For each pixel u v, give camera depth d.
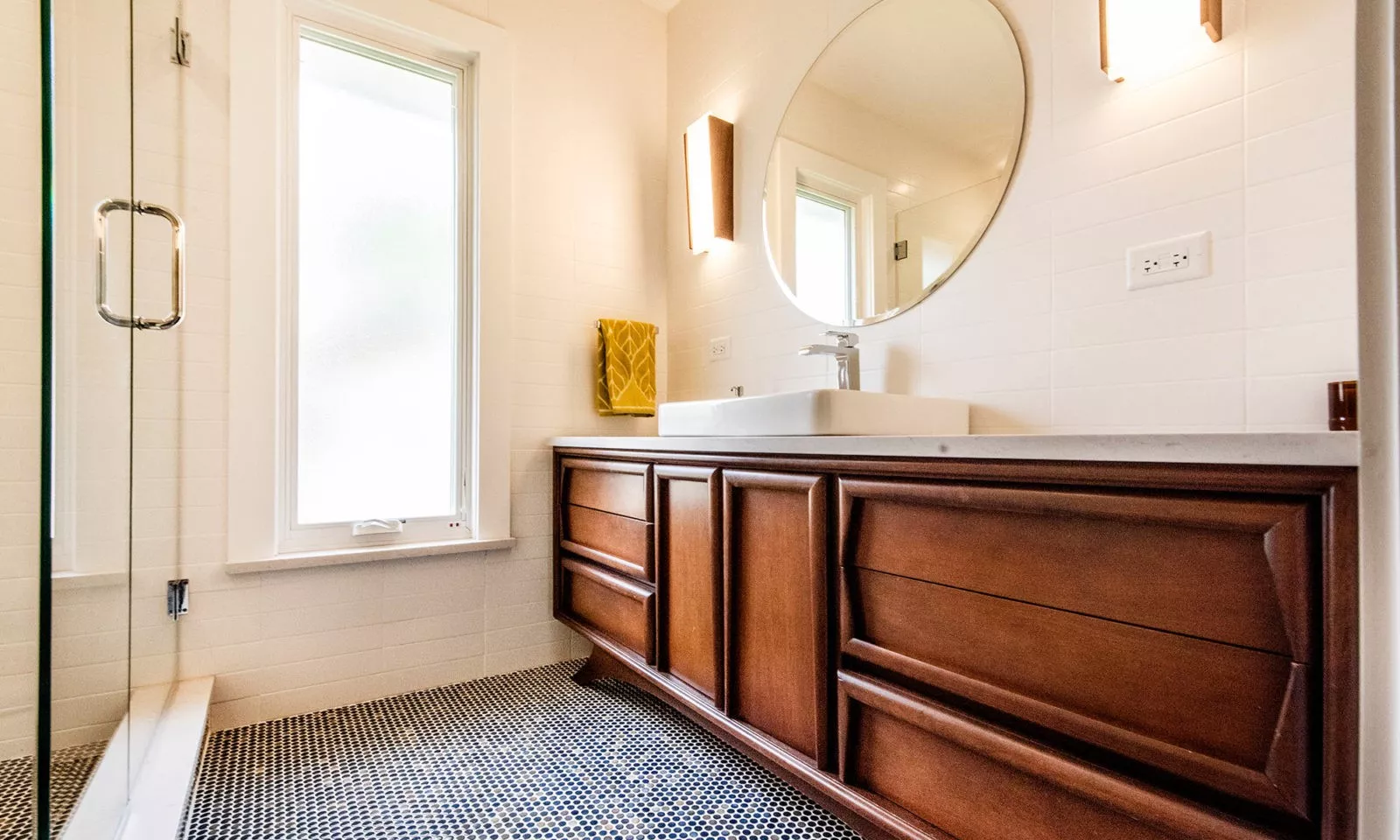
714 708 1.55
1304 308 1.15
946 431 1.62
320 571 2.02
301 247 2.07
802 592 1.31
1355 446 0.63
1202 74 1.28
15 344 1.51
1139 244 1.37
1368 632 0.60
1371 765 0.60
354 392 2.15
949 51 1.77
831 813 1.38
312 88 2.10
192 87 1.83
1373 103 0.56
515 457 2.42
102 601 1.23
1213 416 1.26
